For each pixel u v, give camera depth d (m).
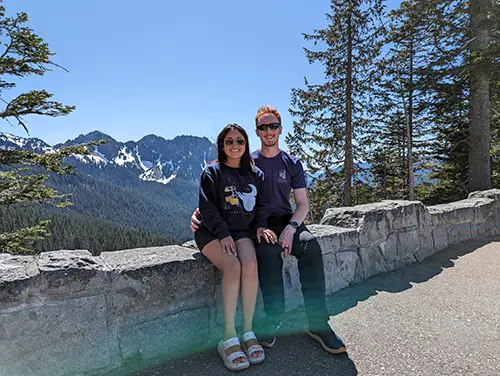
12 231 5.68
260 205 2.03
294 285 2.35
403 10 9.34
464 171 11.41
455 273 3.10
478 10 7.23
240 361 1.61
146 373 1.60
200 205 1.85
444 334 1.97
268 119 2.14
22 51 5.43
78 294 1.49
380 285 2.80
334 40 11.53
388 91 12.66
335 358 1.73
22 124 5.44
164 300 1.73
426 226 3.74
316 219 12.83
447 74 8.32
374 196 14.30
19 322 1.36
